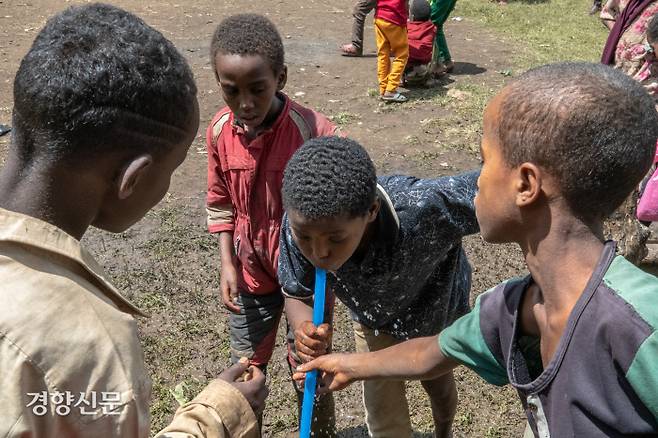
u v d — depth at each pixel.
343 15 11.05
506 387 3.47
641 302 1.20
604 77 1.27
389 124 6.73
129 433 1.18
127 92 1.18
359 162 1.89
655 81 4.40
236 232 2.80
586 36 10.32
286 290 2.39
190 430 1.47
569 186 1.26
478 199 1.40
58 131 1.15
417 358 1.80
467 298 2.64
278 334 3.85
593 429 1.26
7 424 1.04
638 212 4.04
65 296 1.13
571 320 1.27
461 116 6.91
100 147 1.18
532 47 9.64
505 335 1.51
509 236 1.38
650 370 1.16
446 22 11.00
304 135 2.65
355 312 2.47
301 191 1.86
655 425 1.21
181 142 1.32
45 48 1.18
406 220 2.11
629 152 1.24
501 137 1.31
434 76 8.11
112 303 1.22
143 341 3.74
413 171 5.80
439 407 2.77
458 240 2.28
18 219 1.13
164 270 4.38
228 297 2.83
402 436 2.77
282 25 10.23
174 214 5.05
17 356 1.06
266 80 2.51
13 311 1.07
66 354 1.10
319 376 2.08
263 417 3.29
